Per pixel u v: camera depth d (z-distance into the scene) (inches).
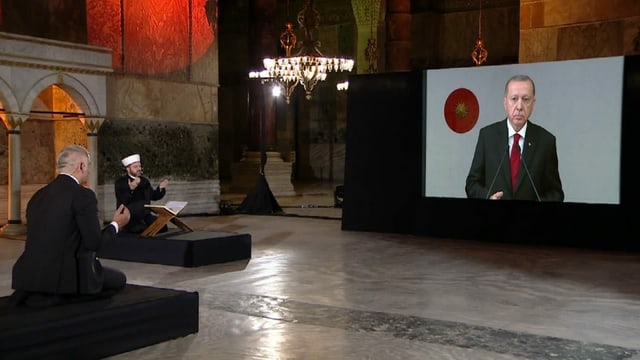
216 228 532.4
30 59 466.9
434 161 484.7
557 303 273.1
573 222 437.1
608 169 425.1
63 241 191.3
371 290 297.1
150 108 589.0
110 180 555.5
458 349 207.0
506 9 1085.8
